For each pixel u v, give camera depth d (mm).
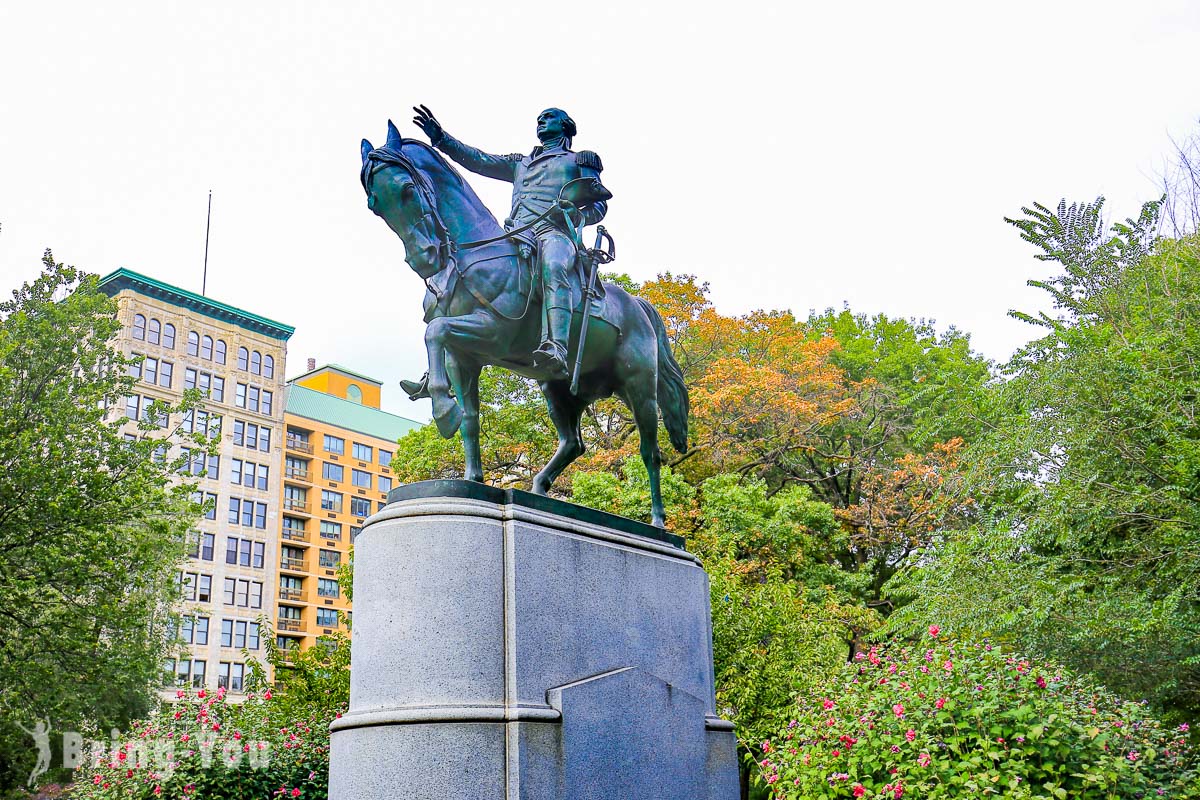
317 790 10961
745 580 20484
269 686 13656
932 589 14711
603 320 7844
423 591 5812
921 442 19828
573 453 8141
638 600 7016
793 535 21750
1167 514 13227
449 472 24188
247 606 61219
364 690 5781
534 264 7168
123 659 21172
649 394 8203
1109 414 13727
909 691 8172
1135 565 13359
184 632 57625
